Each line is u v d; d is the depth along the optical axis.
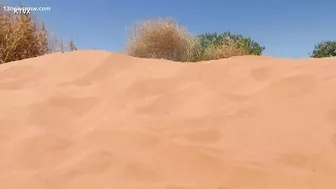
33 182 1.84
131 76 3.14
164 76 3.08
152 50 8.46
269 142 2.06
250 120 2.31
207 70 3.12
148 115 2.50
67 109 2.69
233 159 1.92
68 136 2.29
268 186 1.72
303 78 2.74
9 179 1.87
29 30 6.34
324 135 2.07
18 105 2.73
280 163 1.88
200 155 1.97
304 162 1.87
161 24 8.42
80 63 3.49
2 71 3.53
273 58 3.38
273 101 2.50
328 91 2.51
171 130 2.26
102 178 1.86
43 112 2.61
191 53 8.67
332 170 1.79
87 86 3.06
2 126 2.42
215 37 11.06
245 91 2.72
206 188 1.73
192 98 2.71
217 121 2.33
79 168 1.95
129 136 2.22
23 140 2.23
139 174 1.87
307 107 2.37
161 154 2.02
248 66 3.12
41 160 2.04
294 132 2.13
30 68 3.54
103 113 2.59
